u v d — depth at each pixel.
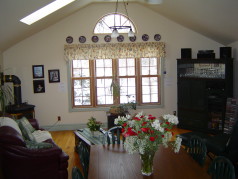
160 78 6.93
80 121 6.82
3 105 4.36
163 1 5.41
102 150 3.17
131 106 6.54
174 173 2.49
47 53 6.55
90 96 6.88
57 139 6.06
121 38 6.67
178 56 6.83
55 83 6.66
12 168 3.65
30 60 6.52
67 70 6.63
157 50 6.70
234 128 3.92
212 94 6.14
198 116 6.35
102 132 4.91
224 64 5.89
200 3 4.64
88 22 6.54
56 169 3.82
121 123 2.69
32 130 5.04
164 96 6.96
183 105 6.56
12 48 6.44
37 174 3.75
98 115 6.84
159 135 2.40
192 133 4.88
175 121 2.48
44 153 3.71
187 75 6.46
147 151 2.40
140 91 6.96
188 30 6.75
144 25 6.68
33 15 4.95
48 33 6.50
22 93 6.57
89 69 6.80
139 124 2.48
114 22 6.27
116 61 6.81
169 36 6.76
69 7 5.53
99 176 2.47
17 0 3.41
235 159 4.11
